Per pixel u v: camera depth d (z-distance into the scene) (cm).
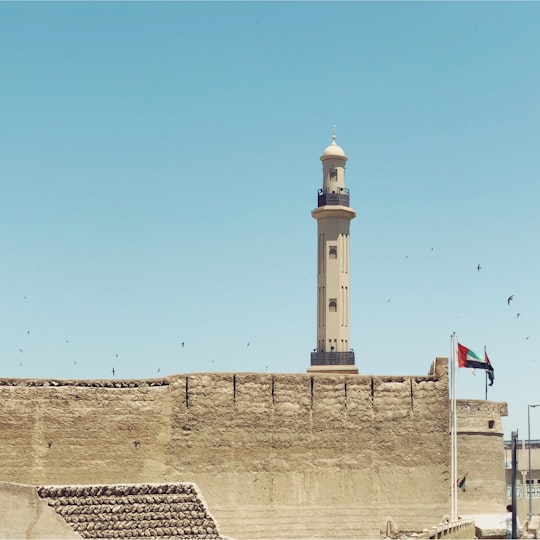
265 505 6819
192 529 5591
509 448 12238
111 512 5434
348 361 10475
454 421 7150
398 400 7256
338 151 10819
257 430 6900
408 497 7150
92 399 6606
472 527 7194
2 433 6388
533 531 7900
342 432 7094
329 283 10594
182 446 6725
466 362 7331
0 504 5219
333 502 6981
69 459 6494
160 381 6781
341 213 10638
